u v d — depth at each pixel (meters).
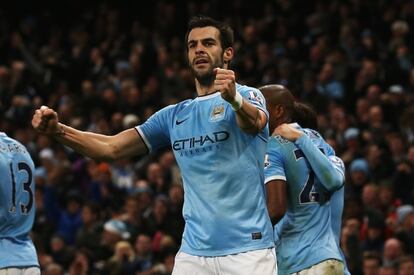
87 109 47.25
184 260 16.41
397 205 34.53
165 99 46.97
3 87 50.94
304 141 18.20
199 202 16.34
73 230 39.16
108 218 38.94
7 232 17.47
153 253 35.16
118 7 56.81
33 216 17.97
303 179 18.36
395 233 31.80
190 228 16.45
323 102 42.56
